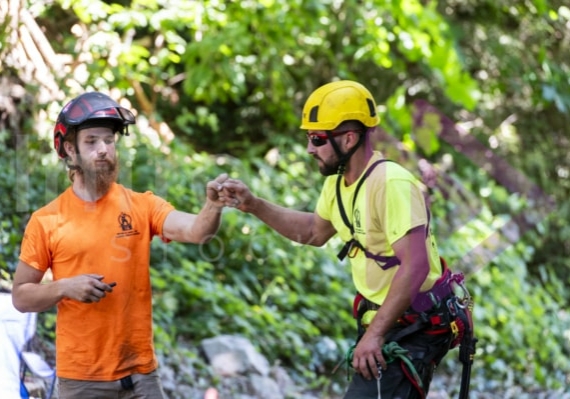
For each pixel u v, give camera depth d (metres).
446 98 14.91
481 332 11.07
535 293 13.09
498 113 15.47
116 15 10.66
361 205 4.71
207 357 8.79
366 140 4.78
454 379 10.22
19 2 8.43
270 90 13.45
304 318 10.10
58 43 10.45
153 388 4.61
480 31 15.12
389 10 13.00
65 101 8.68
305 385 9.11
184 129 12.09
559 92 14.61
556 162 15.59
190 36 13.19
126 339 4.53
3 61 8.38
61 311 4.54
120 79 10.58
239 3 11.81
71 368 4.50
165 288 9.48
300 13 12.36
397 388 4.71
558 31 15.21
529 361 11.38
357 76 14.67
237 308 9.61
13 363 5.51
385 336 4.72
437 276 4.82
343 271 10.96
